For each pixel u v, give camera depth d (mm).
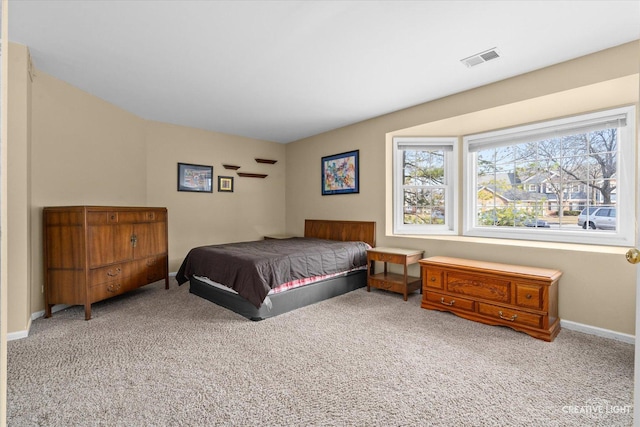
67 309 3176
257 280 2871
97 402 1684
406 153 4297
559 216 3225
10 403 1668
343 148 4816
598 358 2156
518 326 2596
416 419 1562
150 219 3689
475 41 2355
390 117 4121
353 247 3986
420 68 2807
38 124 2908
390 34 2270
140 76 3014
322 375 1958
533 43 2369
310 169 5426
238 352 2260
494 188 3744
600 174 2953
